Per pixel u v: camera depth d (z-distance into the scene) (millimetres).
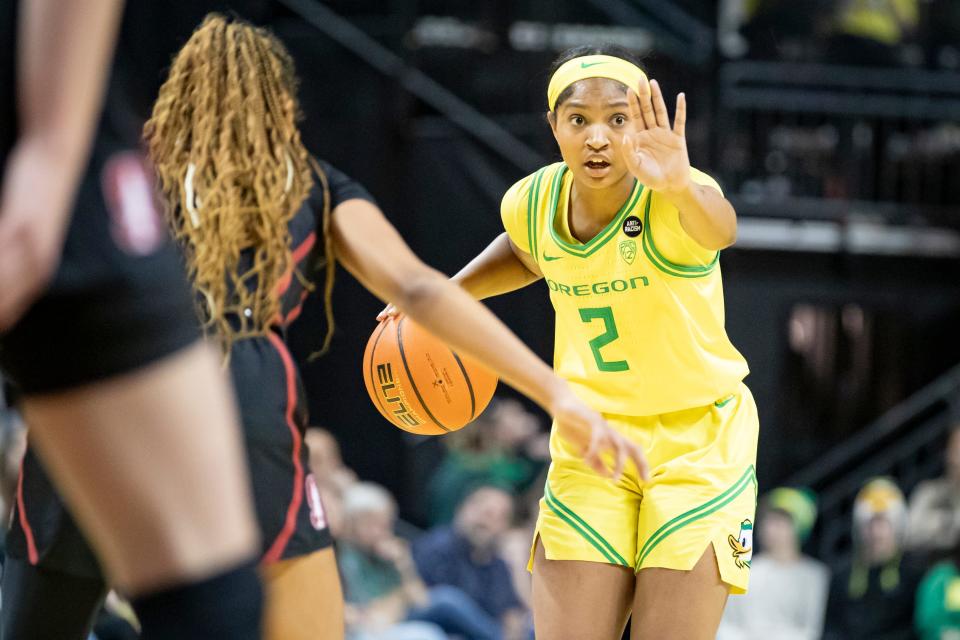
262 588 4930
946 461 27703
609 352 9242
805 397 30906
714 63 27688
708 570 8891
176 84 7738
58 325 4484
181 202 7508
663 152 8062
